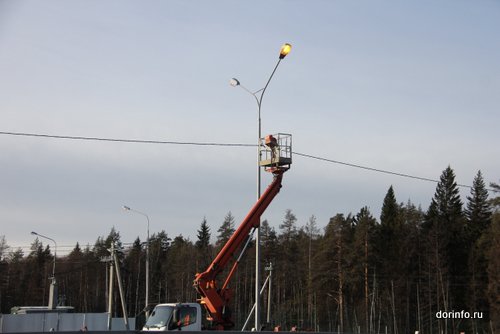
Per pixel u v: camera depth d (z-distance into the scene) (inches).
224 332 588.7
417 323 3095.5
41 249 4409.5
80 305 4050.2
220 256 927.7
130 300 3757.4
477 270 2957.7
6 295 4018.2
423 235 3272.6
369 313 2832.2
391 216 3324.3
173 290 3644.2
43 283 4099.4
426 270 3139.8
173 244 4111.7
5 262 4050.2
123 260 3592.5
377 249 3142.2
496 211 2267.5
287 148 992.2
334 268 2760.8
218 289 916.6
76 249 4355.3
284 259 3225.9
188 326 835.4
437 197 3314.5
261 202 967.0
